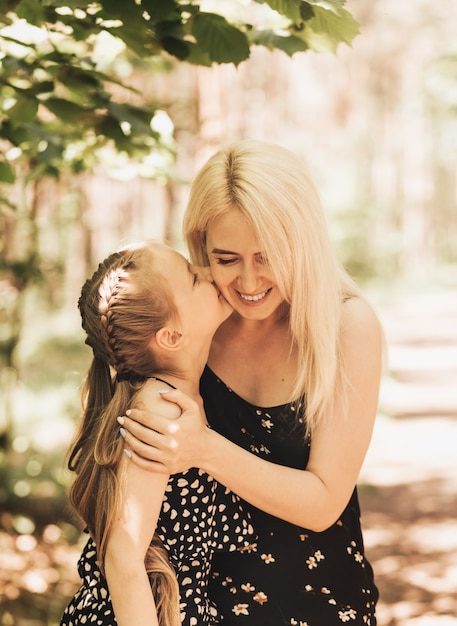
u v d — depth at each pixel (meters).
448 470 8.58
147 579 2.11
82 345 11.72
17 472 6.63
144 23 2.84
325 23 2.65
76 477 2.30
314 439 2.30
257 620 2.28
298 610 2.31
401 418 10.65
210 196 2.21
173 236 14.36
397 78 27.52
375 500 7.75
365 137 25.88
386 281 23.97
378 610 5.53
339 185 22.81
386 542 6.77
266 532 2.33
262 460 2.21
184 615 2.20
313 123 25.19
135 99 7.65
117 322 2.24
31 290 7.62
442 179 32.88
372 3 24.30
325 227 2.26
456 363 14.56
